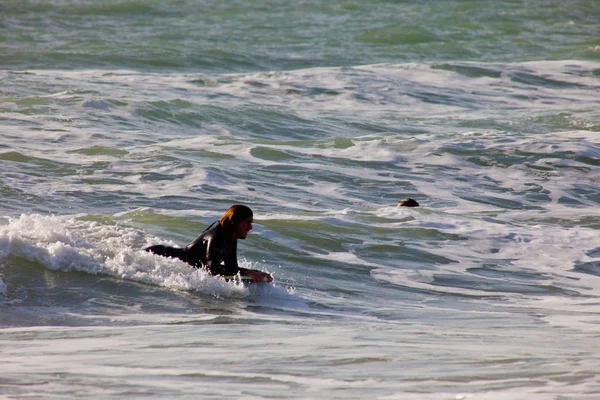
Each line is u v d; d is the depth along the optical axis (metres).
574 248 39.19
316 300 28.64
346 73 95.94
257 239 36.56
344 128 71.31
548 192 53.81
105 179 48.19
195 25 141.12
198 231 36.84
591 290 32.62
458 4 165.50
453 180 55.56
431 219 43.09
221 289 28.28
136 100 72.69
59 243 29.58
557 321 26.38
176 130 66.44
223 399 14.02
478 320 26.27
